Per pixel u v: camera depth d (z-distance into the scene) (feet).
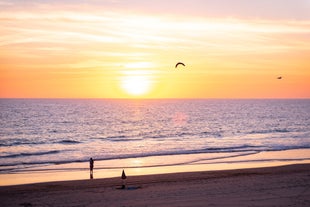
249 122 366.43
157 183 83.97
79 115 456.45
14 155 148.05
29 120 366.43
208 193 71.41
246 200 65.46
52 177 99.81
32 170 111.14
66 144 196.24
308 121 379.96
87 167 115.34
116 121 373.40
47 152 157.69
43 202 67.87
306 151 152.66
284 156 137.59
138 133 262.67
